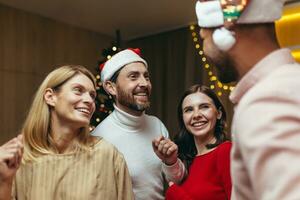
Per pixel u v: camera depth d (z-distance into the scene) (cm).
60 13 433
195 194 151
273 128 55
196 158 167
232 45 67
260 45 67
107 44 516
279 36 377
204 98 173
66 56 465
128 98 189
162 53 495
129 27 483
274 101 57
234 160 66
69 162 143
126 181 152
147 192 180
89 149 147
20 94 415
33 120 149
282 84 59
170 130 477
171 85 481
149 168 184
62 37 462
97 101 344
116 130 190
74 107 146
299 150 52
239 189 66
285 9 374
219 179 150
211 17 69
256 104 59
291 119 55
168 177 168
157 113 491
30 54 427
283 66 65
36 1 394
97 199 139
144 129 195
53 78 150
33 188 138
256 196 57
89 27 485
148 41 511
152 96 498
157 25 473
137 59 199
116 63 197
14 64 412
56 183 139
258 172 55
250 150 56
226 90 423
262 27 67
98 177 143
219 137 175
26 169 142
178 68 477
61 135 148
